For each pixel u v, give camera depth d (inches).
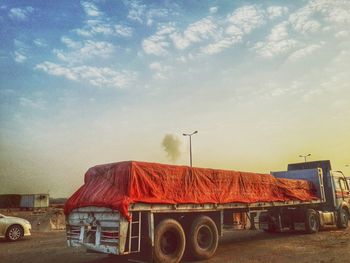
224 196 411.2
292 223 598.5
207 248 369.7
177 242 334.3
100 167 360.2
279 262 338.3
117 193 312.7
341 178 721.6
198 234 367.6
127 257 363.3
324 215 637.9
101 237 307.4
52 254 420.2
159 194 331.3
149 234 311.7
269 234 597.3
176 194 349.7
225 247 446.6
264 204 486.9
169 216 347.9
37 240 578.2
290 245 458.0
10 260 379.9
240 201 432.8
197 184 380.8
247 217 493.4
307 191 618.5
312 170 662.5
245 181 459.5
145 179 325.1
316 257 362.3
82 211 335.3
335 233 600.4
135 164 324.8
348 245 446.9
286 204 540.7
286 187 552.7
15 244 524.1
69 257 396.8
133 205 301.0
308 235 573.6
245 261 347.3
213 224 382.9
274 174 724.0
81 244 328.2
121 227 289.6
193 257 363.9
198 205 369.1
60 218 856.9
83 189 355.9
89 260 374.9
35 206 1748.3
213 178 406.3
